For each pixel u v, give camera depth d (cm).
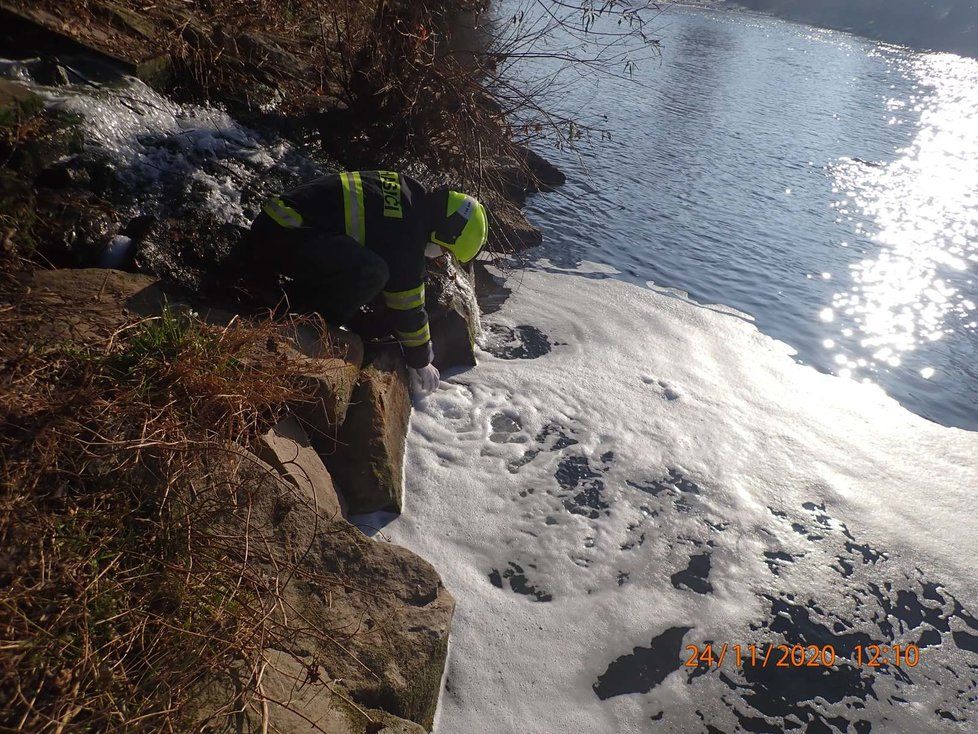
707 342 577
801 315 646
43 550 234
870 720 312
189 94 507
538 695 301
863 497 429
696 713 305
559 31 1795
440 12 590
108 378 291
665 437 456
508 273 654
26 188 366
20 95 385
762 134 1251
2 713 202
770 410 499
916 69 2172
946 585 377
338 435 369
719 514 402
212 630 243
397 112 588
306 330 391
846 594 367
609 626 334
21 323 308
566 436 445
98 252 387
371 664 272
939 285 738
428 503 380
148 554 254
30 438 259
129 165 423
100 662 220
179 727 218
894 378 561
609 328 579
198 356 313
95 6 475
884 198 995
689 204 885
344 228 390
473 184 652
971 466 464
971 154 1270
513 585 345
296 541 293
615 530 383
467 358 499
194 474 283
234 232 435
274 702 231
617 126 1162
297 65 614
